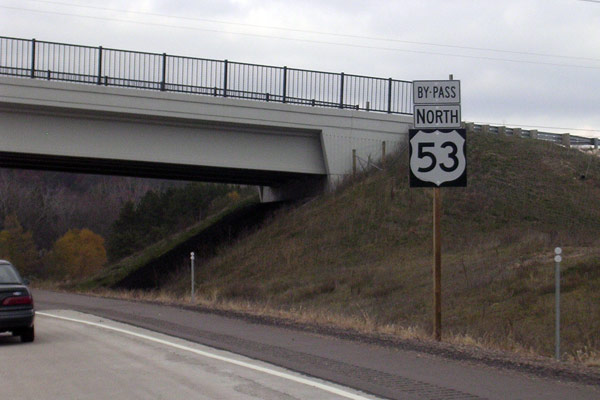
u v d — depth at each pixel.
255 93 38.00
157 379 10.61
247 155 37.97
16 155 35.34
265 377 10.62
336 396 9.25
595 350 15.19
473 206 34.09
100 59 35.09
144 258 49.06
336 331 15.93
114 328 17.14
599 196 36.09
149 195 78.38
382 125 40.19
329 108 38.97
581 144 47.03
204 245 42.69
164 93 35.34
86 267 74.94
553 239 27.48
